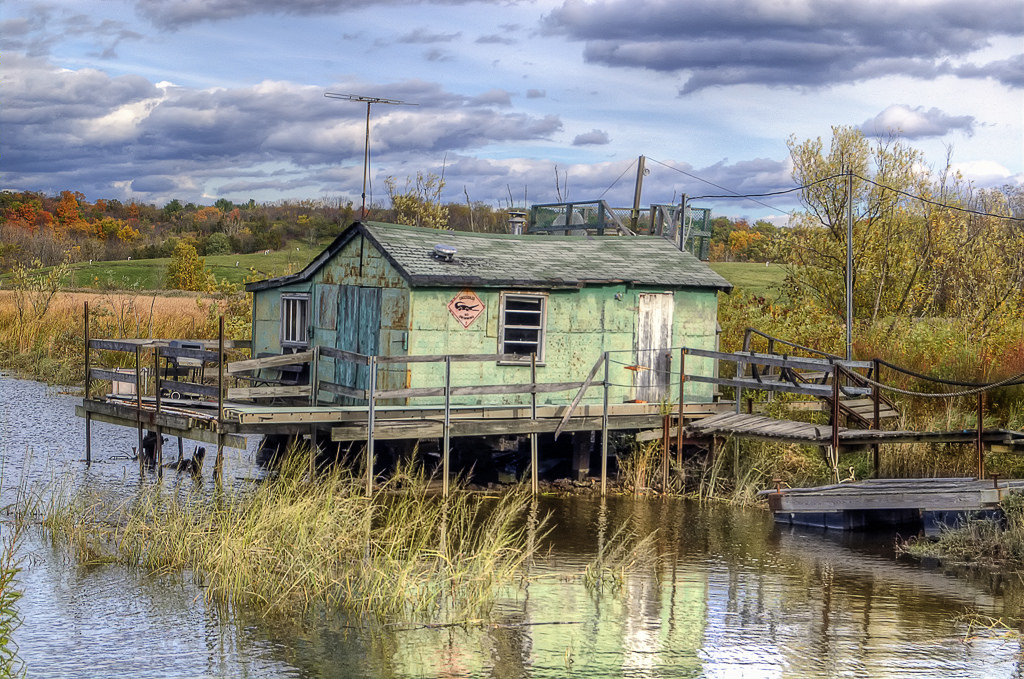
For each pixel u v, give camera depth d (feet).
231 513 43.96
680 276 73.51
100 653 33.19
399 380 63.21
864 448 61.41
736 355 62.95
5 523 48.57
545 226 90.63
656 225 89.51
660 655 34.53
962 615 39.34
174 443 73.92
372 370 55.36
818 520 54.80
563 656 34.14
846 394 66.85
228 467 64.80
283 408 57.88
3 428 76.13
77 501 50.55
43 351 117.29
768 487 62.28
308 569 39.34
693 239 92.02
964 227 103.45
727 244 297.94
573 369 69.05
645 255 76.23
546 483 64.54
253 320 76.02
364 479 56.34
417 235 67.92
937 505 50.19
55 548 44.96
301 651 33.83
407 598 39.04
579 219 88.63
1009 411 69.56
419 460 65.16
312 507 43.96
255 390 59.88
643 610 39.37
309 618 37.04
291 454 57.41
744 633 36.91
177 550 42.80
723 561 47.14
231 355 92.12
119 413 62.80
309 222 347.36
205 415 56.80
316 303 70.23
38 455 66.85
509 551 46.50
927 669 33.55
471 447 67.46
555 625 37.32
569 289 68.33
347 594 38.55
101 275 248.11
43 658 32.68
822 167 103.65
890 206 101.96
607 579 43.50
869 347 86.43
